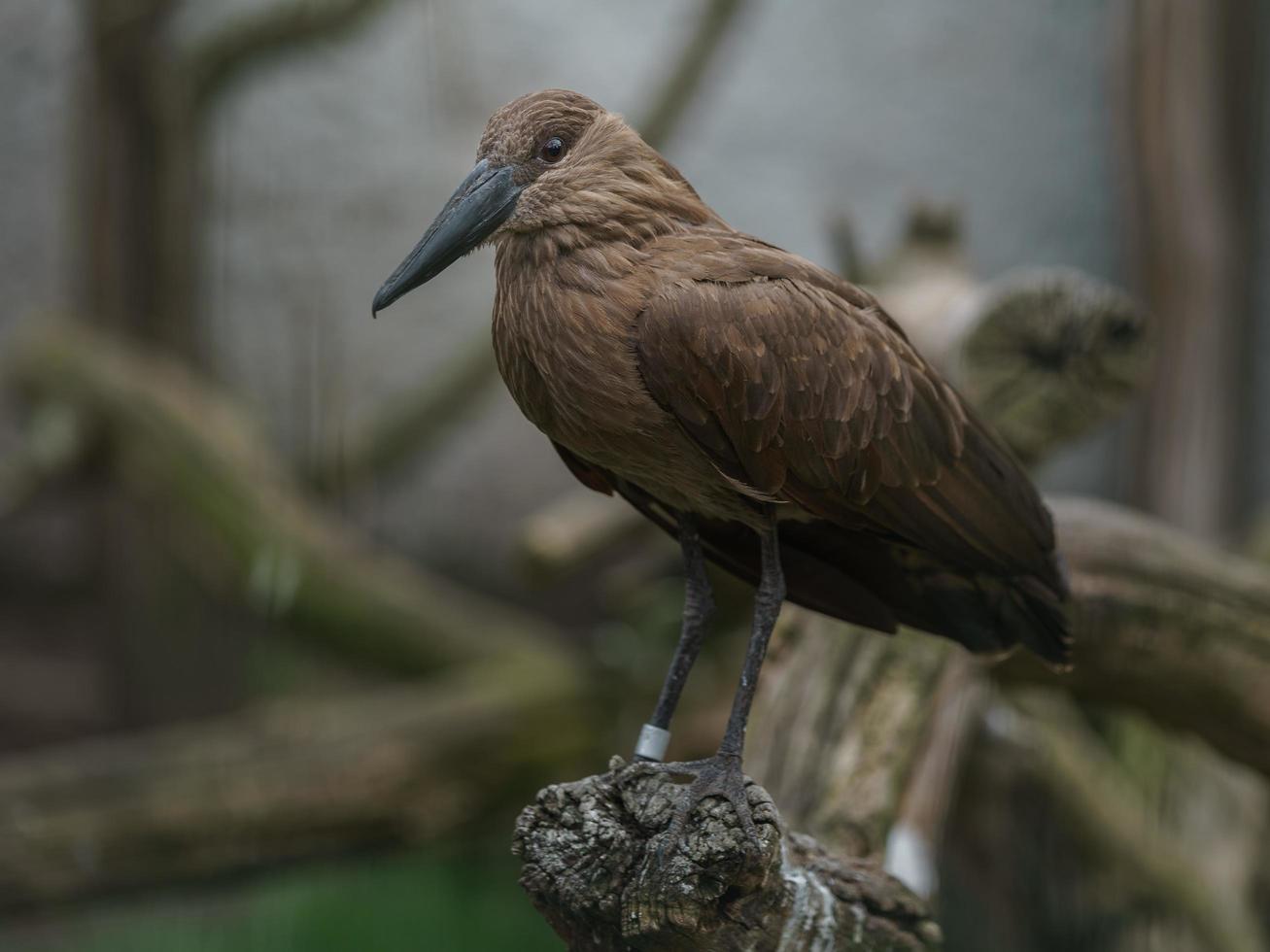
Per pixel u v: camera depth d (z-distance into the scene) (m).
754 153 17.38
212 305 13.77
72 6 16.25
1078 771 8.42
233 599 11.63
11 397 13.48
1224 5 14.08
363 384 15.59
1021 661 6.13
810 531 4.84
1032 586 4.78
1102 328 6.11
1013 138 17.42
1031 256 17.39
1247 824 9.58
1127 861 8.45
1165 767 9.61
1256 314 14.75
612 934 3.64
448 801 9.27
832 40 17.41
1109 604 5.88
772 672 5.70
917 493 4.51
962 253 8.18
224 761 8.97
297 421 14.66
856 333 4.38
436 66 15.74
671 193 4.44
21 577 15.94
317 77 15.50
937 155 17.44
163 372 12.37
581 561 9.57
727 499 4.50
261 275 15.15
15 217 16.53
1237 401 14.30
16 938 11.18
